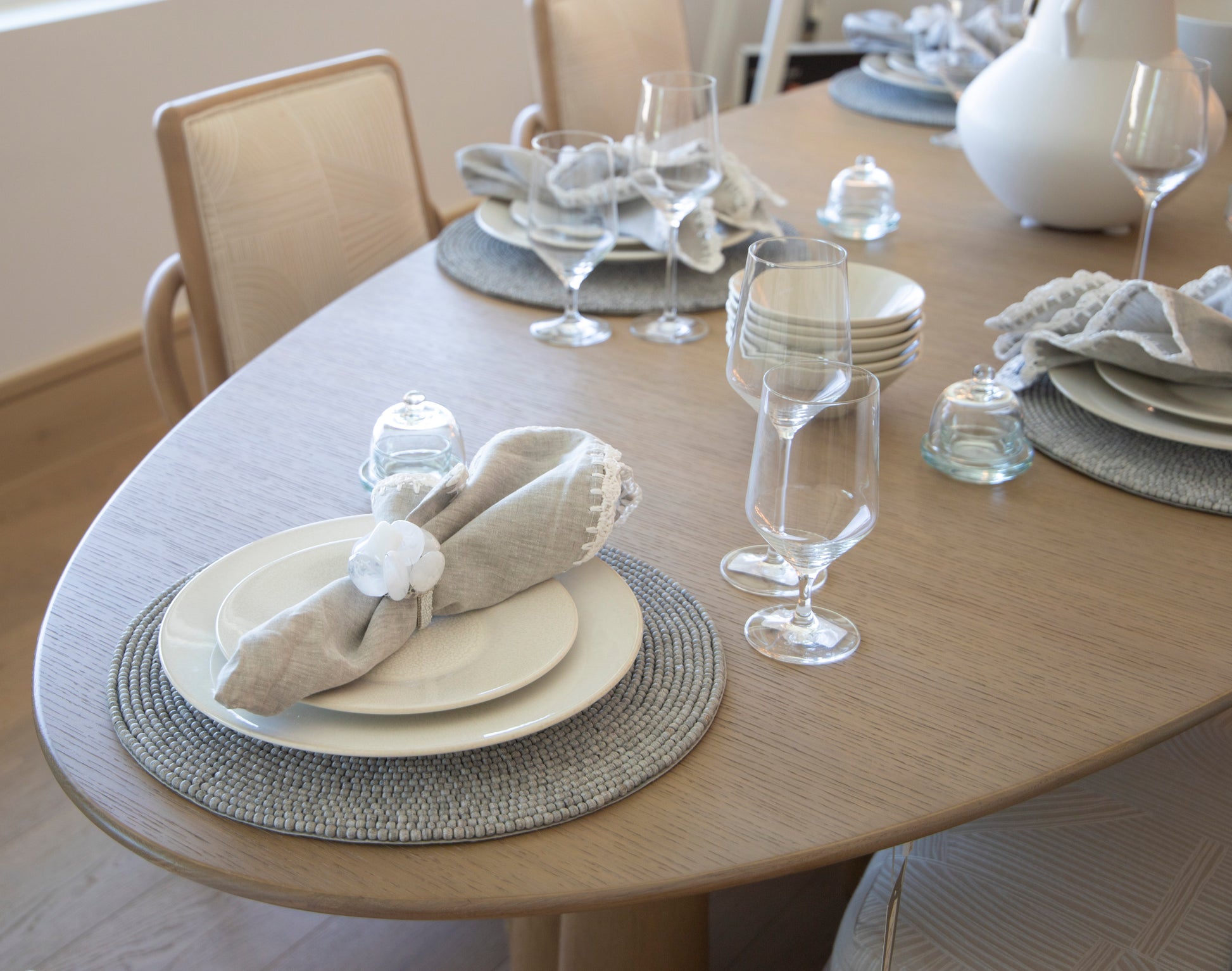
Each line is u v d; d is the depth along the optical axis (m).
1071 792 1.01
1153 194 1.21
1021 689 0.70
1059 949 0.84
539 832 0.59
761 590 0.78
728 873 0.56
